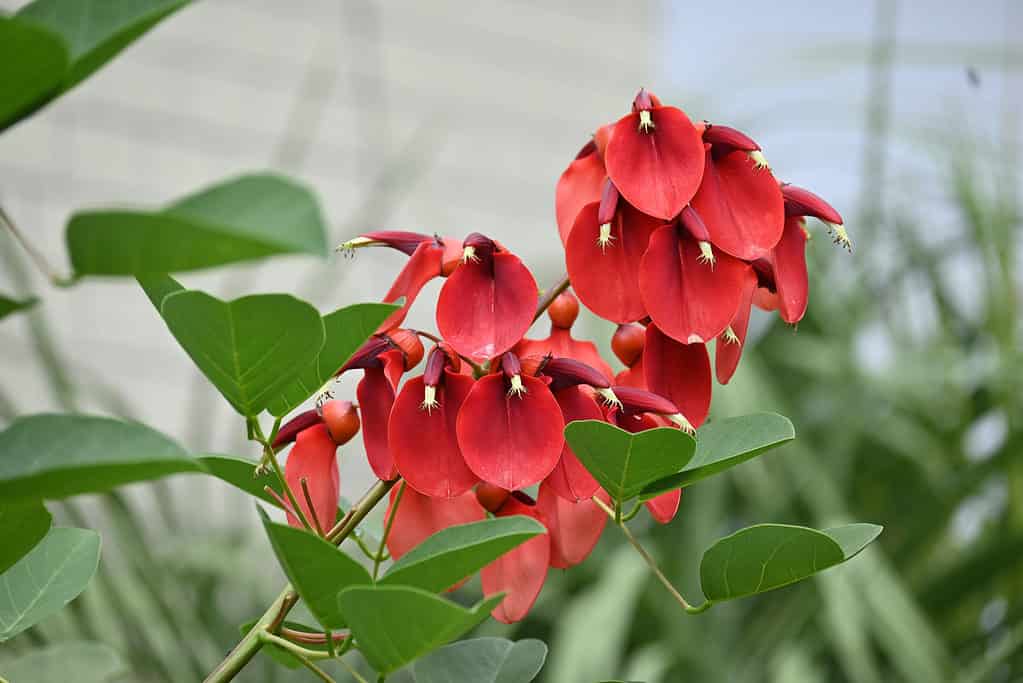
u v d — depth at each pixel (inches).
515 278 43.6
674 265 43.4
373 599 38.7
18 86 35.9
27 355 119.5
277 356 40.3
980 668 90.9
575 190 44.8
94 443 36.5
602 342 98.0
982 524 103.2
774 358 112.1
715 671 91.3
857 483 106.1
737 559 42.4
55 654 44.6
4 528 40.2
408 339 44.1
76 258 35.8
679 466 42.5
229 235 35.1
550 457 42.9
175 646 87.0
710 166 43.9
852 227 116.2
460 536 40.2
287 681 89.4
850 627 86.4
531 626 99.0
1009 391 103.3
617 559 93.0
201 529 108.7
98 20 37.2
